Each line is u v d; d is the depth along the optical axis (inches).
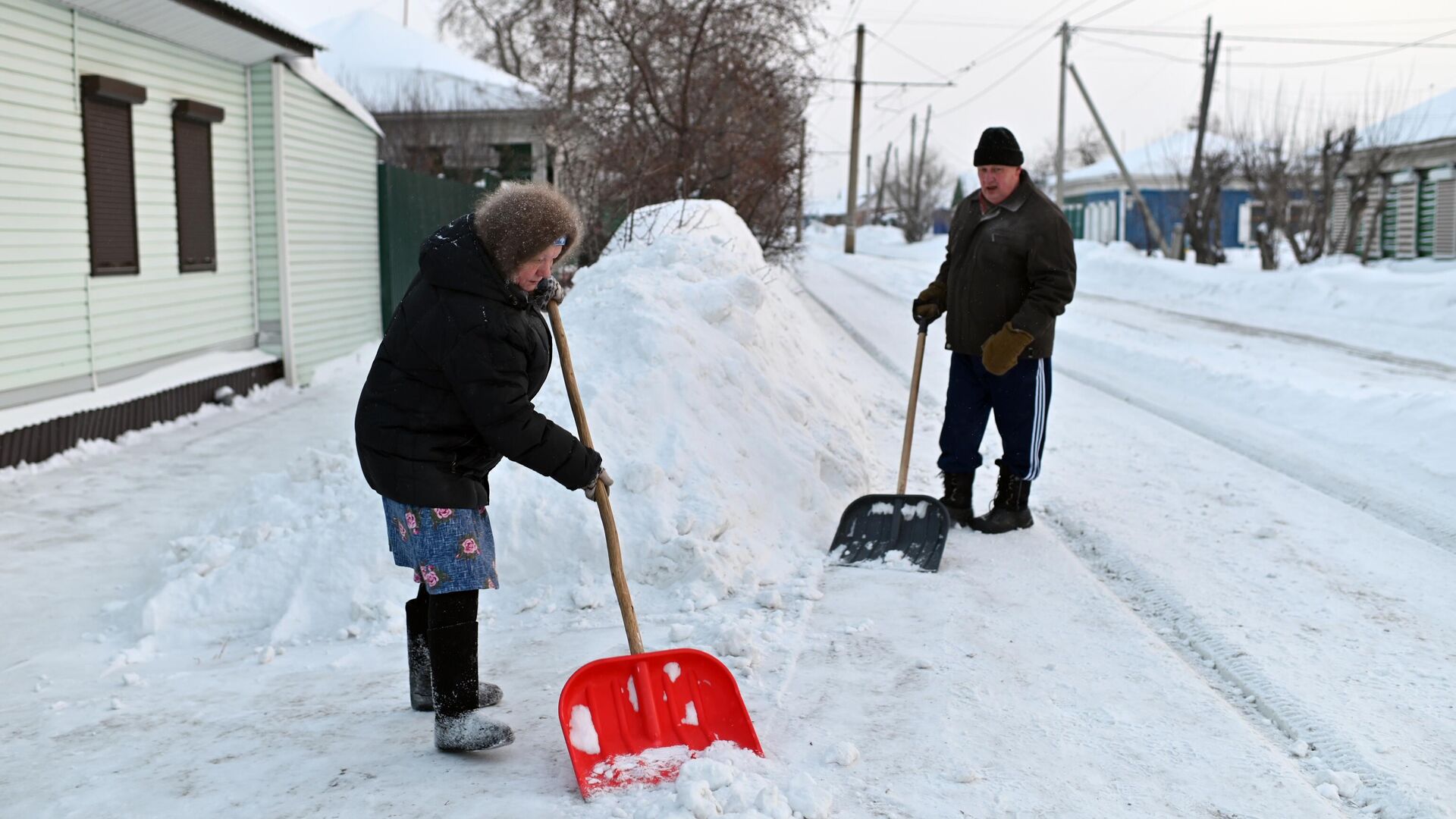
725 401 210.8
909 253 1756.9
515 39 1154.0
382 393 112.0
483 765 115.6
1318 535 217.0
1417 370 473.4
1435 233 1194.6
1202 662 154.3
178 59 369.1
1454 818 110.0
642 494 181.2
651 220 350.0
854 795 108.9
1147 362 478.6
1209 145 1547.7
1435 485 257.3
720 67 547.8
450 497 112.8
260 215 424.5
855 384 340.5
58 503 252.5
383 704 135.6
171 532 230.5
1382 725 132.0
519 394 110.6
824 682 138.5
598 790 108.3
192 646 164.6
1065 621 163.6
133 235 343.9
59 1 302.5
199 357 387.2
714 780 106.3
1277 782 115.9
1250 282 835.4
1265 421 351.6
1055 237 197.9
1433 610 174.2
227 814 105.1
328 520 181.9
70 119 310.3
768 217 581.0
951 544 201.8
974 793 110.3
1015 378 203.5
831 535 201.9
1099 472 271.0
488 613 166.6
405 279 555.2
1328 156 1140.5
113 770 116.9
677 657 120.5
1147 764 119.0
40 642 166.9
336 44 967.6
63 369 308.8
